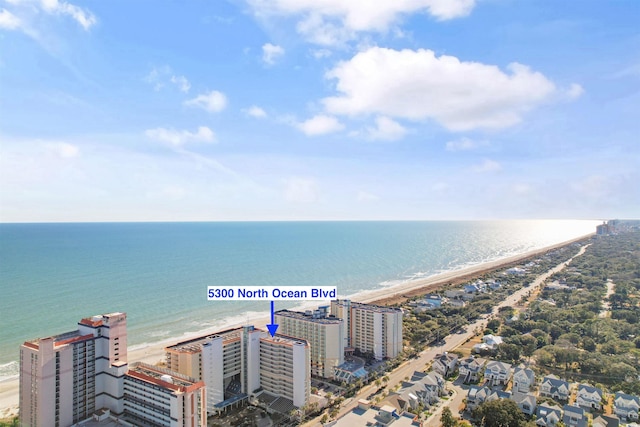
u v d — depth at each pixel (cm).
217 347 13525
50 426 10562
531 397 13175
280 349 14012
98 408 11606
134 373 11425
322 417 12606
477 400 13138
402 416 11119
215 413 13138
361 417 11181
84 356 11375
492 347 18862
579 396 13600
